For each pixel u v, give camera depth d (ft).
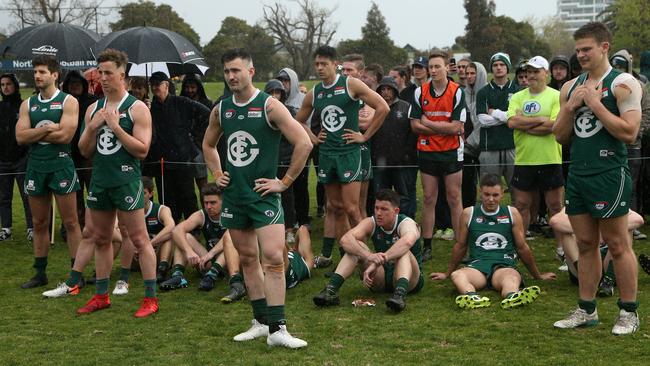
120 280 22.65
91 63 35.63
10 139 30.78
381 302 20.86
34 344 17.52
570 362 15.23
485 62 179.63
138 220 20.02
